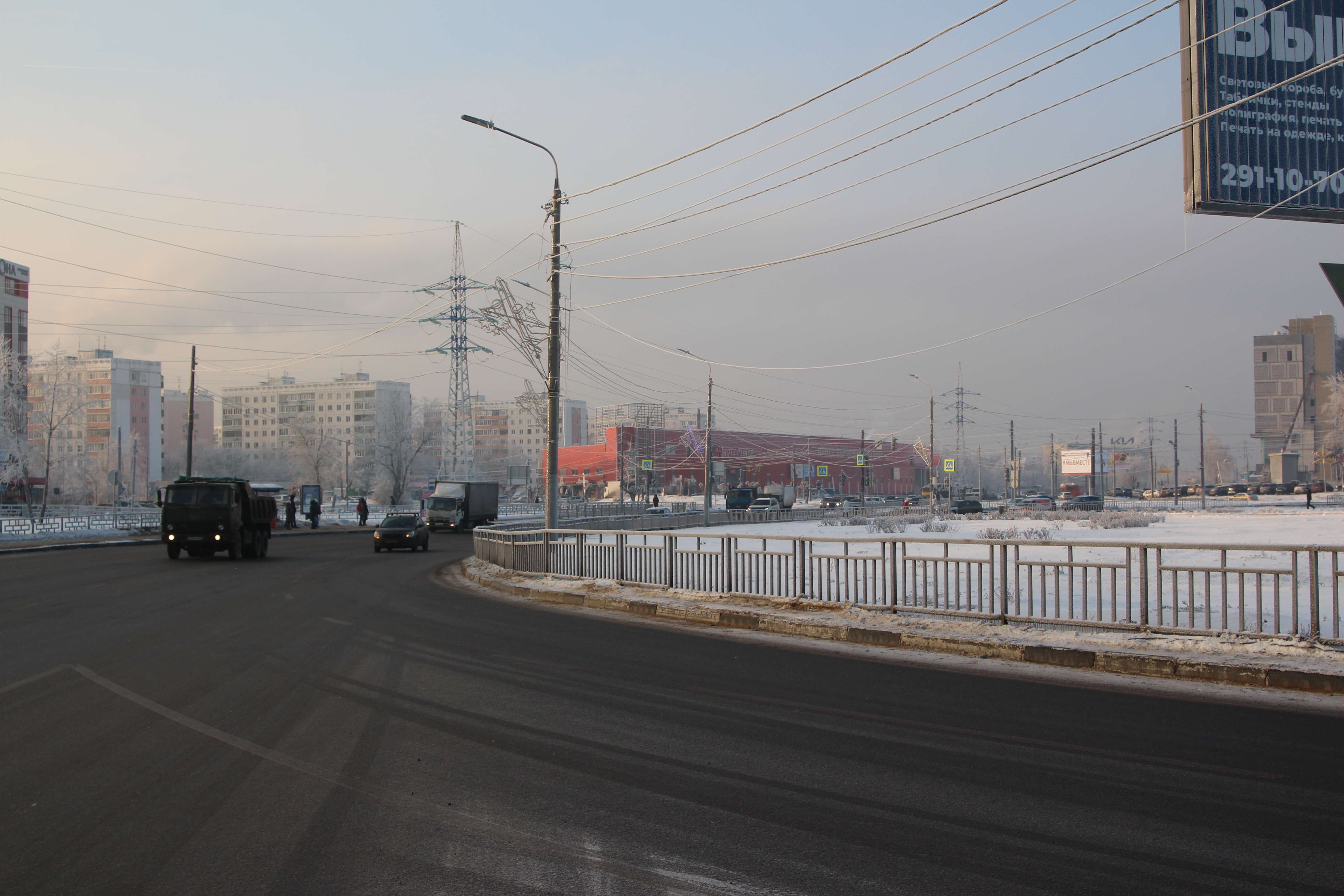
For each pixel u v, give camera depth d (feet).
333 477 374.22
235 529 102.17
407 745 23.98
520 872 15.60
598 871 15.62
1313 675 30.83
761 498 309.22
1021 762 22.34
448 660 37.65
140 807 19.07
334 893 14.74
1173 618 40.65
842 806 19.03
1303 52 74.28
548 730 25.72
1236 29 70.69
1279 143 73.67
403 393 616.80
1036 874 15.46
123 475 336.08
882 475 445.78
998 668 36.01
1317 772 21.40
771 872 15.57
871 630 42.55
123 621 49.88
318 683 32.68
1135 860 16.05
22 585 71.05
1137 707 28.71
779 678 33.68
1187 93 73.46
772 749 23.65
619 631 47.60
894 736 25.04
